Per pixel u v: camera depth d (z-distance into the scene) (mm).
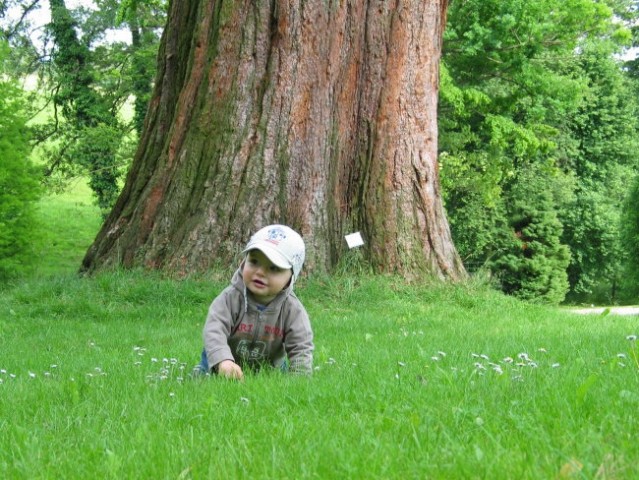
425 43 14820
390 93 14617
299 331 5730
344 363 6480
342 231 14445
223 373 5352
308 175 13984
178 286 13000
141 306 12602
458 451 2844
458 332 9852
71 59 40031
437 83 15148
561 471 2518
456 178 36375
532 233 41062
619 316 13320
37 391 5191
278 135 13938
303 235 13883
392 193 14586
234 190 13812
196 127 14133
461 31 31188
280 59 13953
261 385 4816
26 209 22359
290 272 5625
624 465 2574
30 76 42531
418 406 3832
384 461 2816
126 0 29797
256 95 14008
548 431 3195
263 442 3279
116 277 13523
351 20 14406
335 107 14352
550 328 10234
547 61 36031
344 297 13414
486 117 33156
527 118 37406
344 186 14602
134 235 14375
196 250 13664
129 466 3004
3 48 24438
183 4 15344
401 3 14633
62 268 35125
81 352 8531
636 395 3836
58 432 3822
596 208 45906
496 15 30234
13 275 22000
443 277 14648
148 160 15133
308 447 3064
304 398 4363
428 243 14688
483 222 39625
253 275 5527
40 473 2990
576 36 32031
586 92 42906
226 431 3625
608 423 3246
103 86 39938
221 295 5699
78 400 4781
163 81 15430
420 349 7062
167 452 3129
